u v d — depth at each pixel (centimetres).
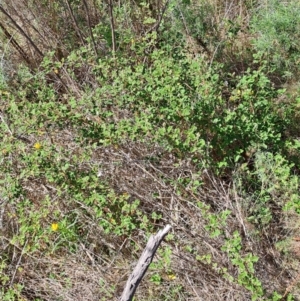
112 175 373
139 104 407
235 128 388
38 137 405
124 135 374
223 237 335
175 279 341
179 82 416
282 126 420
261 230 369
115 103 418
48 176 366
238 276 310
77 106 409
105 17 560
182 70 423
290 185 354
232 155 398
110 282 359
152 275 340
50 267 377
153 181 373
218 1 581
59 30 562
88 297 357
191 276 338
